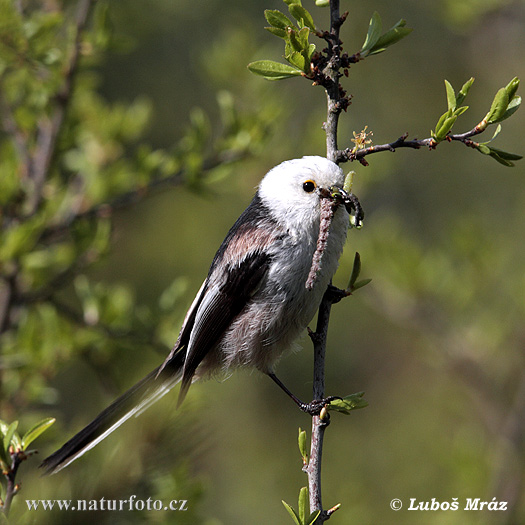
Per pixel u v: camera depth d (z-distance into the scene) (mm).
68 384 14133
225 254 8211
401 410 14266
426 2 16938
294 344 8258
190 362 8117
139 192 10188
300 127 12500
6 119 10422
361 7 16766
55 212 10477
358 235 11492
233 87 11383
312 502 5781
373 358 15797
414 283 10719
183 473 6871
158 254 17141
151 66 17719
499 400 10586
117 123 11180
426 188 17266
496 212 16016
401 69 17281
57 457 7051
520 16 13398
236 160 10180
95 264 10367
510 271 11500
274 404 15258
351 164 11367
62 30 11047
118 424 7609
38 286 10281
